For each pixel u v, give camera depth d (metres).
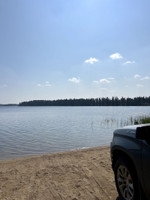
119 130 3.81
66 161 6.79
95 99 196.62
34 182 4.69
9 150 11.76
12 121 37.25
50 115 58.16
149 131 3.40
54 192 4.03
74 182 4.56
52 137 17.02
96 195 3.81
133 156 2.97
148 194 2.70
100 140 15.12
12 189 4.30
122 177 3.45
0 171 5.91
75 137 16.81
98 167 5.74
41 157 7.99
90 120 36.59
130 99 173.75
